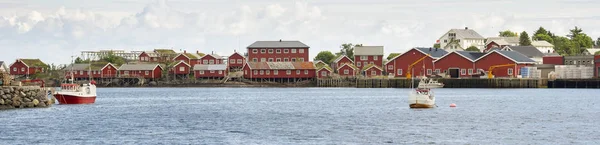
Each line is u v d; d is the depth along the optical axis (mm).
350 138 68938
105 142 66562
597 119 86125
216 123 82438
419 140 67625
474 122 82500
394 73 192625
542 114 93500
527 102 118000
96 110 99375
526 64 180125
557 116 90438
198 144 65438
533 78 173250
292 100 130125
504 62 176250
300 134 71812
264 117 90438
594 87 169875
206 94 160625
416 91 104000
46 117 86000
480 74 177875
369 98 134125
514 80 172000
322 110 102125
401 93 155375
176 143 66000
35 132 72625
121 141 67125
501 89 169125
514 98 129875
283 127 77938
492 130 74812
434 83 158125
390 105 111812
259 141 67188
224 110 103562
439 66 183625
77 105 106938
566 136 70000
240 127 78062
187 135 71250
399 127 77500
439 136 70188
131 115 93188
